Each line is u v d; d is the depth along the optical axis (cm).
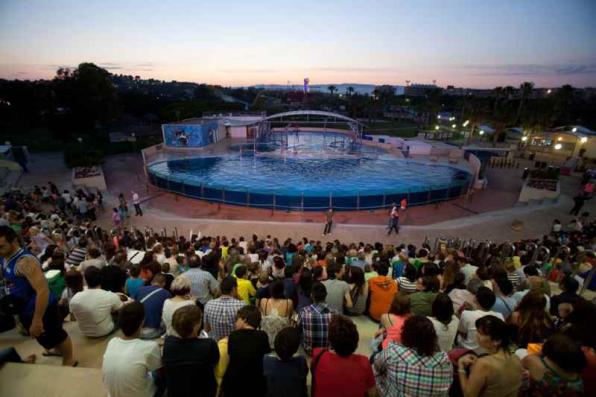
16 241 361
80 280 542
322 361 290
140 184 2880
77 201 1880
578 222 1705
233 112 6481
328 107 13138
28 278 354
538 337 419
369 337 531
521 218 1980
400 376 278
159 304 470
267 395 295
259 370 302
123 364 292
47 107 5300
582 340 342
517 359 278
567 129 4162
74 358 438
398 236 1769
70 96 5147
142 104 8512
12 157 3189
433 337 282
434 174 3331
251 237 1738
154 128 6712
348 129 7100
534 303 424
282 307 490
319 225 1903
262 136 5203
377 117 10750
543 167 3494
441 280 631
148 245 1119
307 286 575
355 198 2238
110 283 513
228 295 458
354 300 586
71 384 346
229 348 309
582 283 841
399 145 4584
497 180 3138
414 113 11062
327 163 3819
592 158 3753
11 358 381
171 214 2189
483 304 419
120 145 4381
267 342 319
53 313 385
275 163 3788
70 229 1266
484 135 5738
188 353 292
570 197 2448
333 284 577
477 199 2561
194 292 602
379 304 571
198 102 7681
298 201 2236
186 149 4438
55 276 601
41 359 427
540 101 5172
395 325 379
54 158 3744
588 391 313
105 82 5453
